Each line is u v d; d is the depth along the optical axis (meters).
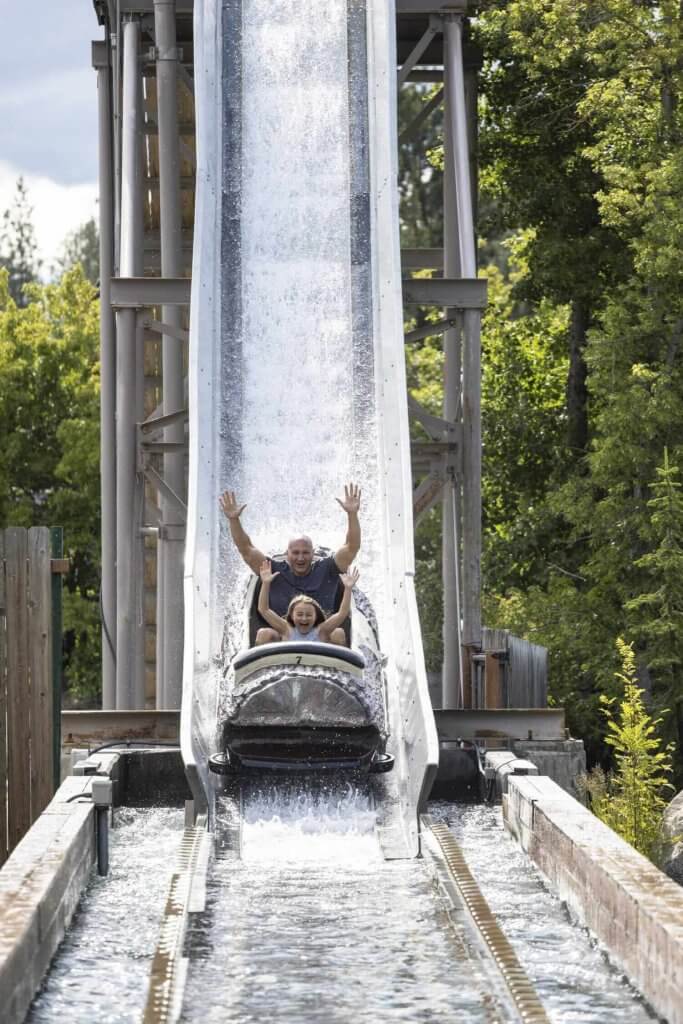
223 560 21.09
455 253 32.12
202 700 18.12
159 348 36.44
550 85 39.09
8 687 16.64
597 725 35.22
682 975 9.70
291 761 17.05
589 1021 10.20
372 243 25.59
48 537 16.78
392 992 10.80
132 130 28.02
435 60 34.44
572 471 39.59
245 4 29.39
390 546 20.77
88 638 53.06
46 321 56.16
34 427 54.16
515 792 16.14
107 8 31.70
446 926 12.48
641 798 18.11
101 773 16.72
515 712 19.48
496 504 41.94
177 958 11.12
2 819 16.48
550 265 39.53
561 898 13.45
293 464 22.77
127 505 26.62
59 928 11.97
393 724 18.22
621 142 34.25
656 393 31.59
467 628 26.45
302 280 25.31
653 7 34.78
